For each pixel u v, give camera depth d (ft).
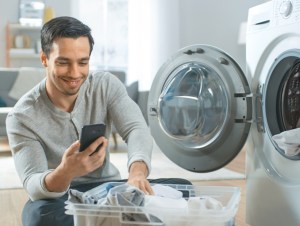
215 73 5.90
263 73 5.40
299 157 4.69
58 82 4.40
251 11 5.65
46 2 18.26
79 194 3.94
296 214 4.73
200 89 6.11
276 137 4.88
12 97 14.34
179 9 18.95
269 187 5.23
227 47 19.34
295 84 5.31
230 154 5.83
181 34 19.07
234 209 3.93
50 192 4.24
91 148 3.90
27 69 14.80
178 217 3.79
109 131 5.33
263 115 5.37
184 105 6.30
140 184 4.26
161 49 18.56
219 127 5.90
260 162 5.43
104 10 18.69
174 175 9.31
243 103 5.57
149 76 18.63
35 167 4.52
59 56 4.24
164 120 6.58
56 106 4.83
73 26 4.26
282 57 4.96
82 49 4.28
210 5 19.16
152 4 18.48
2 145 14.58
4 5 17.98
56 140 4.88
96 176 5.18
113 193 3.94
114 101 5.19
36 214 4.24
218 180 8.89
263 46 5.35
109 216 3.80
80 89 4.91
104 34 18.75
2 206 6.82
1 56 18.10
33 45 18.26
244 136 5.63
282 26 4.94
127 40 18.90
